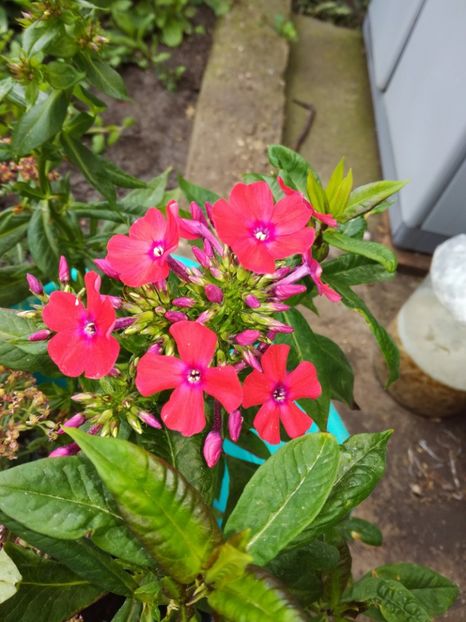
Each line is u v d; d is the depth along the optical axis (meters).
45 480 0.15
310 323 0.45
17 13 0.50
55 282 0.26
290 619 0.13
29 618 0.17
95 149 0.48
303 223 0.15
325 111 0.59
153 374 0.14
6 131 0.27
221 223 0.15
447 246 0.35
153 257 0.16
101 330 0.15
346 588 0.22
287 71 0.62
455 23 0.42
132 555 0.15
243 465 0.22
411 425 0.42
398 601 0.20
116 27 0.55
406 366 0.39
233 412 0.16
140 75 0.55
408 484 0.40
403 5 0.52
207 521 0.14
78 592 0.17
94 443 0.12
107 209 0.28
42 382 0.27
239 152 0.51
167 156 0.50
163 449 0.17
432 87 0.45
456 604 0.36
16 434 0.21
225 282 0.16
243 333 0.15
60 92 0.23
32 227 0.26
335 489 0.17
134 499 0.13
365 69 0.64
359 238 0.21
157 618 0.16
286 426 0.16
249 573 0.13
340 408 0.42
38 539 0.15
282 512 0.14
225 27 0.60
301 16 0.68
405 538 0.38
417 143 0.46
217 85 0.55
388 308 0.48
